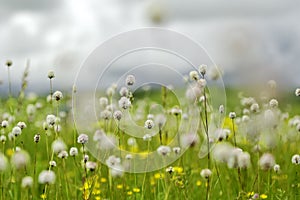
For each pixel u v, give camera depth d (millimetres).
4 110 2748
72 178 2453
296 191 2336
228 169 2424
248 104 2529
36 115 2875
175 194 2266
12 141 2516
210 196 2262
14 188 2336
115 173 2238
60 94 2195
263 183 2375
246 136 2473
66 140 2611
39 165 2557
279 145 2551
